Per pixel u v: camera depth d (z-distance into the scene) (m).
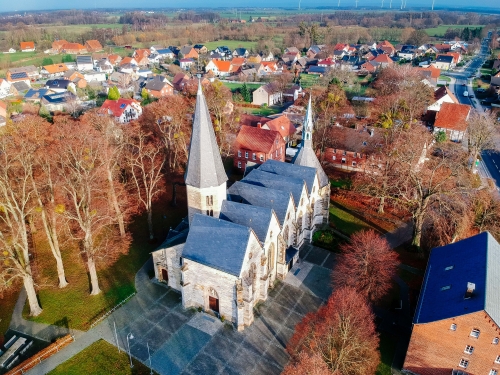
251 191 57.09
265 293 52.88
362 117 128.88
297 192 58.72
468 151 99.94
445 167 68.69
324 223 72.00
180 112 97.62
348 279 51.78
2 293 54.38
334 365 38.84
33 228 68.06
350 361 39.06
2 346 46.78
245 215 51.50
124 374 43.16
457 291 41.66
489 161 102.12
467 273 43.28
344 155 95.88
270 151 89.38
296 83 192.25
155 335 48.12
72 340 47.44
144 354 45.56
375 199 79.12
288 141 112.12
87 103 153.88
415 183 64.81
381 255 52.22
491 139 99.25
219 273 47.19
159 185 84.75
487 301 37.25
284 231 57.00
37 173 64.00
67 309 52.22
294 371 37.59
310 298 53.88
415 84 136.00
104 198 66.81
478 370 39.72
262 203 56.03
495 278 40.84
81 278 58.12
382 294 52.94
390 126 98.94
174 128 90.75
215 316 50.88
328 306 46.69
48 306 52.72
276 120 110.00
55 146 64.12
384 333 48.56
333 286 55.44
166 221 73.38
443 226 61.59
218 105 105.56
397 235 68.94
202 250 48.41
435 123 115.38
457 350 39.88
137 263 61.41
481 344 38.31
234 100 164.75
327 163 99.31
